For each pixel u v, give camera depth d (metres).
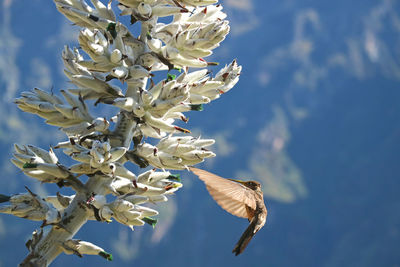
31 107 7.24
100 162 6.82
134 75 7.30
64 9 7.45
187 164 7.34
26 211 6.91
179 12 7.45
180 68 7.63
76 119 7.27
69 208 7.11
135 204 7.14
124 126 7.40
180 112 7.61
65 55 7.54
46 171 7.02
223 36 7.38
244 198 5.79
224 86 7.89
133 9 7.50
